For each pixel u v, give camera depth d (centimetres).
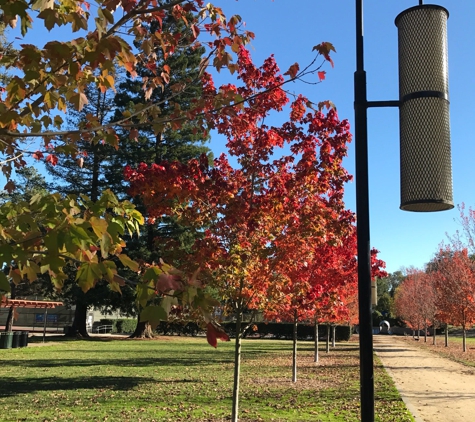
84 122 372
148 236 3103
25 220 206
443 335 6075
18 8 222
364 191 339
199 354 2141
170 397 985
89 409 859
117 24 300
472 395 1056
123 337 3603
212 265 741
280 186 731
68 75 321
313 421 755
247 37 404
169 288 196
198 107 407
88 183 3394
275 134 761
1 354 2047
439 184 304
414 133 311
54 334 3803
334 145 750
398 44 331
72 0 297
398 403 924
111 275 206
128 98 2900
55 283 224
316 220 742
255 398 975
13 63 303
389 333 6488
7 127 286
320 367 1623
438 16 319
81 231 194
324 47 348
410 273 5072
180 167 772
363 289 327
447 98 316
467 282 2359
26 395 1011
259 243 741
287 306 932
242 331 787
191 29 421
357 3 361
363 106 343
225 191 750
